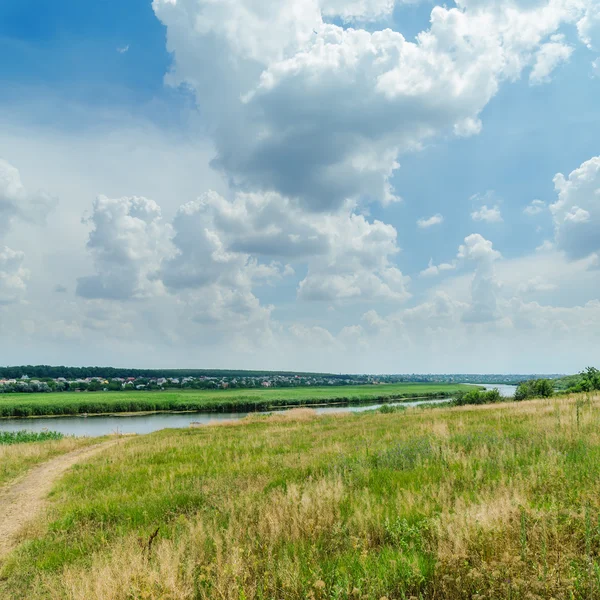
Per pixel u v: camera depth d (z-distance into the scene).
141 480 14.22
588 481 6.41
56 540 8.71
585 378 37.22
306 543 5.76
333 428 25.70
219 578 4.49
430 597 3.88
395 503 6.91
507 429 14.27
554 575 3.57
